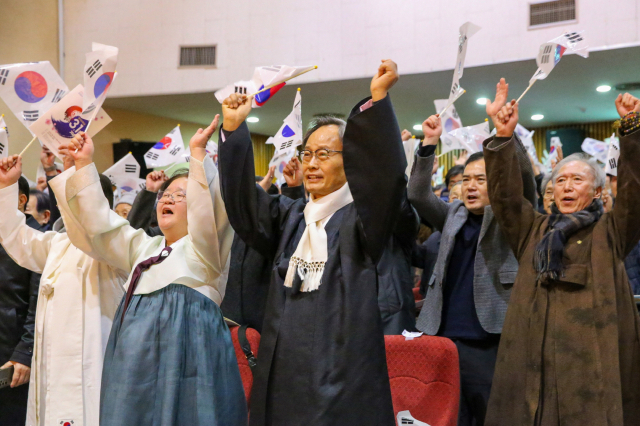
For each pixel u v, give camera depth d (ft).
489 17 21.54
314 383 5.25
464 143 13.15
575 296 6.42
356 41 23.16
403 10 22.65
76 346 7.29
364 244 5.69
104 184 8.73
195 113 29.22
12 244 7.82
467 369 8.14
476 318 8.21
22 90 8.29
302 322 5.47
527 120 33.76
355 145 5.46
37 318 7.63
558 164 7.43
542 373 6.40
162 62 25.26
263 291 8.30
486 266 8.20
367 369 5.30
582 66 22.75
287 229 6.15
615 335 6.14
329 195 6.00
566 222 6.75
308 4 23.75
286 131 9.49
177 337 6.14
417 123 32.35
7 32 24.25
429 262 10.03
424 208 8.91
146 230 9.89
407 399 7.37
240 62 24.45
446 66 22.02
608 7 20.15
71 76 25.81
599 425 5.93
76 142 6.87
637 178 6.30
